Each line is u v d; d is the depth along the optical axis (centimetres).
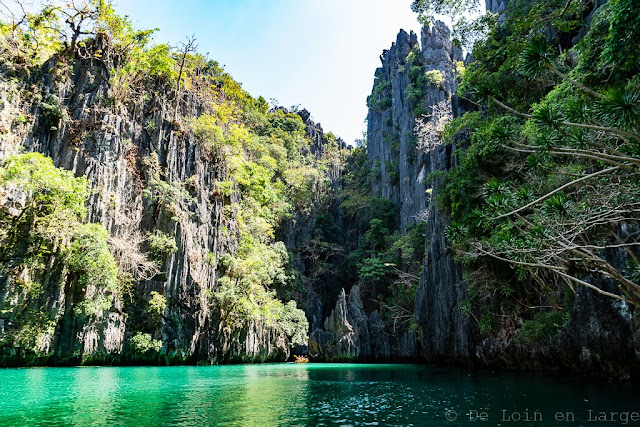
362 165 7200
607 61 1255
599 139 988
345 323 4541
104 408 1198
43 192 2284
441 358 3522
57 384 1655
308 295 5131
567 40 2467
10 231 2217
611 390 1525
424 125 5162
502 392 1577
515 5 2316
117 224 2814
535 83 2408
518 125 1905
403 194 5634
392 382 2045
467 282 2873
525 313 2600
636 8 1096
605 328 1755
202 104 4178
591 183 1321
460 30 2198
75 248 2367
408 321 4475
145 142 3272
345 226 6400
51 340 2339
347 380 2161
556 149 866
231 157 4159
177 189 3247
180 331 2969
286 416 1138
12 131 2450
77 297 2469
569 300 2091
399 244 4853
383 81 7294
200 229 3347
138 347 2689
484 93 913
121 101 3145
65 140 2728
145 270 2920
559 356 2091
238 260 3644
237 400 1414
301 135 7162
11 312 2169
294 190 5934
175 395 1489
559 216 1027
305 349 4653
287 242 5588
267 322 3912
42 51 2811
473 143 2719
